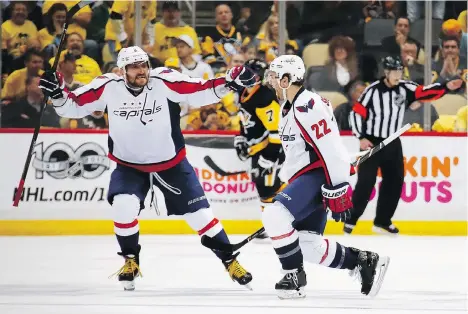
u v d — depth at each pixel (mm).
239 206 24953
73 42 26688
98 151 24828
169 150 14906
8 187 24625
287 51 27188
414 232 24859
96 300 13906
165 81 14625
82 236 24438
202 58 27047
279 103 23438
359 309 13055
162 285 15695
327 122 13039
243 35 27062
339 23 27109
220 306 13273
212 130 25188
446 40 27094
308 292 14820
